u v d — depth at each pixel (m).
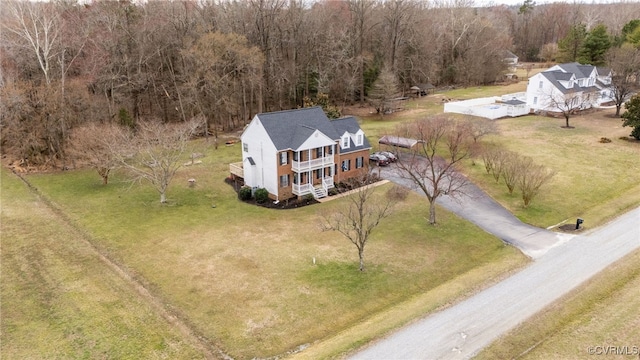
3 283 28.69
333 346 22.27
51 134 50.38
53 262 31.25
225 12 73.19
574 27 98.44
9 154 55.69
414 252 31.95
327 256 31.58
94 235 35.19
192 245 33.44
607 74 78.38
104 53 58.00
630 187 42.28
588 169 46.28
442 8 113.69
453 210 38.81
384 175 47.12
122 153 45.44
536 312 24.42
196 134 64.00
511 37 124.25
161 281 28.84
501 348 21.77
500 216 37.56
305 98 68.31
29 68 57.50
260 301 26.62
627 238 32.56
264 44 71.56
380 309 26.03
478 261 30.92
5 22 62.19
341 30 79.94
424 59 92.44
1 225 36.81
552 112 68.81
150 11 68.81
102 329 24.34
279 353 22.61
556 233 34.22
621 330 22.75
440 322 23.86
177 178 47.62
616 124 62.94
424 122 50.25
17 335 23.89
